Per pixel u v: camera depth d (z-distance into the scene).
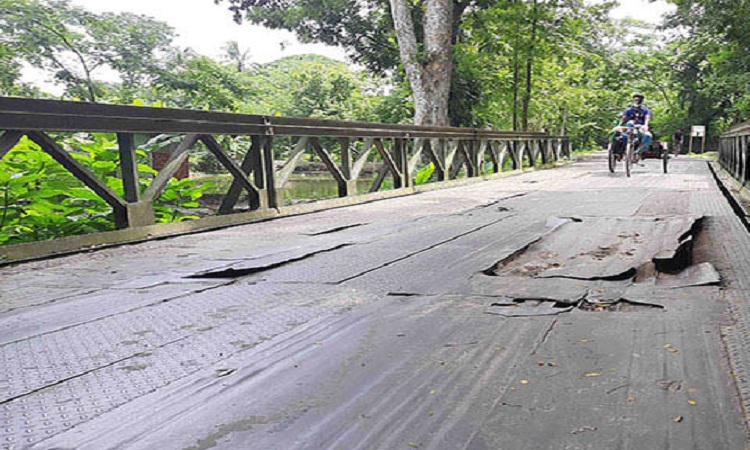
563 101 24.28
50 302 2.83
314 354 2.03
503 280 3.10
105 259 3.92
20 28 16.69
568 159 20.77
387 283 3.09
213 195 9.43
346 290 2.96
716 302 2.55
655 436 1.38
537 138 15.68
